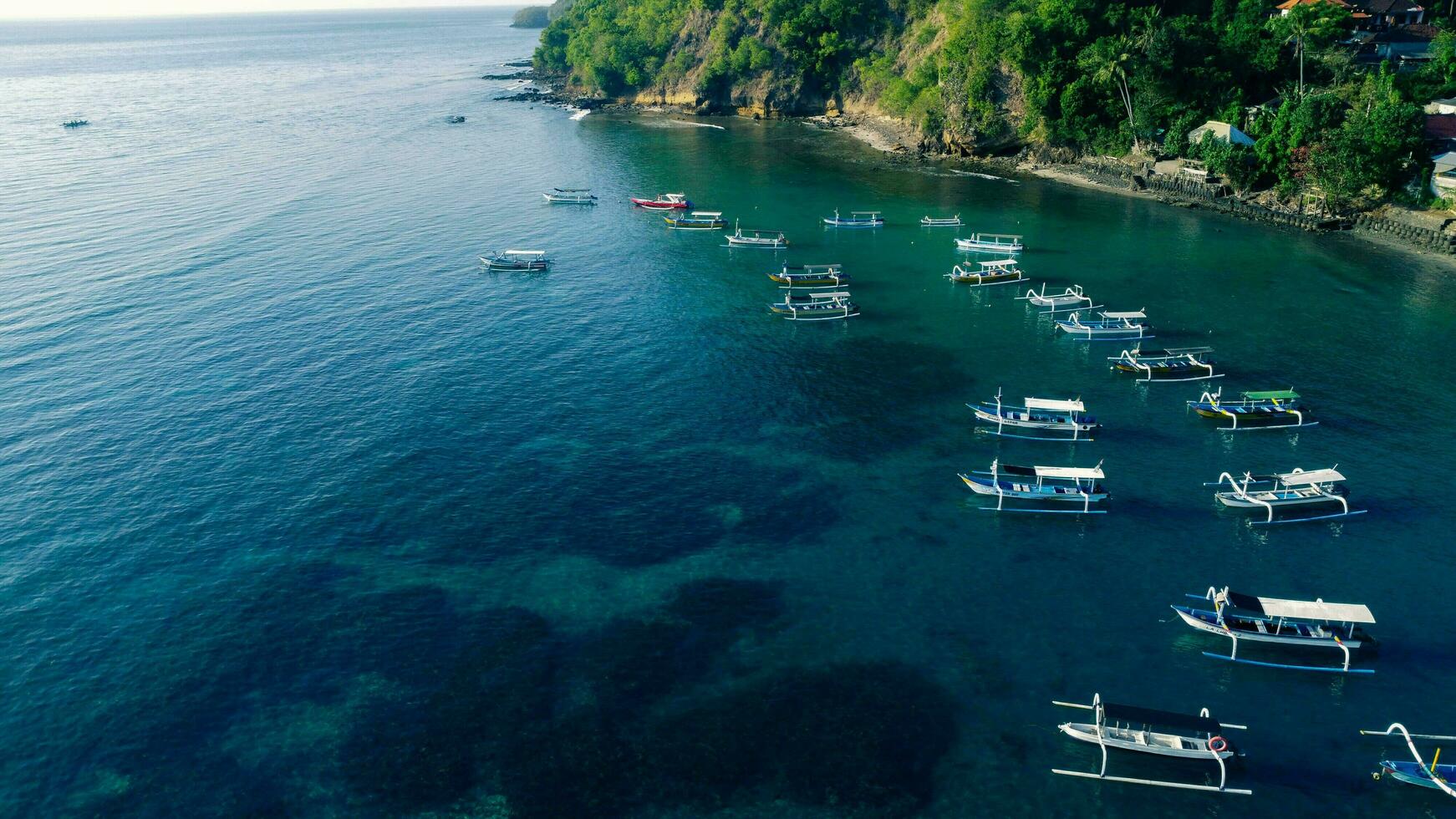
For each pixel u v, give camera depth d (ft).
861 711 202.80
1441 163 483.92
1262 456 302.25
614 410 334.03
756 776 187.11
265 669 213.25
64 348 384.68
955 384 355.77
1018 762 191.31
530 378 359.87
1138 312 415.44
